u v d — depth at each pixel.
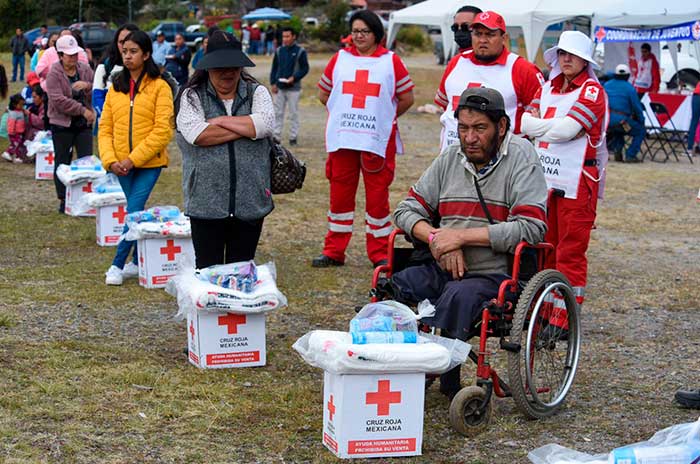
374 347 4.30
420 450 4.44
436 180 4.98
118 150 7.28
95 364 5.54
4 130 14.52
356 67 7.98
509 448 4.55
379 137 7.97
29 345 5.84
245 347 5.61
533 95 6.70
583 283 6.29
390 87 7.95
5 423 4.58
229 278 5.58
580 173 6.11
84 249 8.75
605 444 4.62
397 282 4.89
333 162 8.20
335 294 7.48
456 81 6.85
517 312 4.63
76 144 10.23
